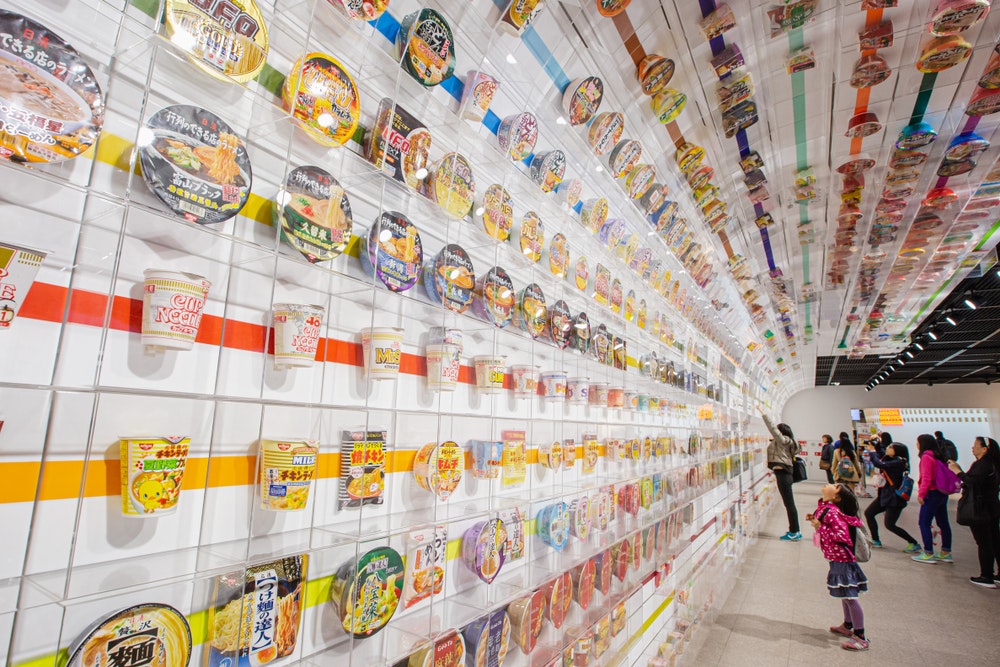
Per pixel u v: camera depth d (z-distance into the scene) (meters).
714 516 3.95
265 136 0.87
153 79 0.72
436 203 1.19
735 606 4.00
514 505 1.41
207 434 0.76
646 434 2.61
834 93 2.70
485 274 1.43
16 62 0.56
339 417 0.97
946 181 3.70
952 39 2.23
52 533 0.58
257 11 0.81
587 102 1.89
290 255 0.87
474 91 1.33
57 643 0.56
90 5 0.66
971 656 3.09
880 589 4.58
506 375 1.57
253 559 0.75
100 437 0.64
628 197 2.41
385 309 1.11
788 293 6.45
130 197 0.64
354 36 1.02
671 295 3.29
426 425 1.21
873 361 13.23
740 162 3.22
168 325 0.67
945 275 5.78
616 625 1.84
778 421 17.33
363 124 1.08
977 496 4.74
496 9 1.46
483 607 1.23
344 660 0.91
